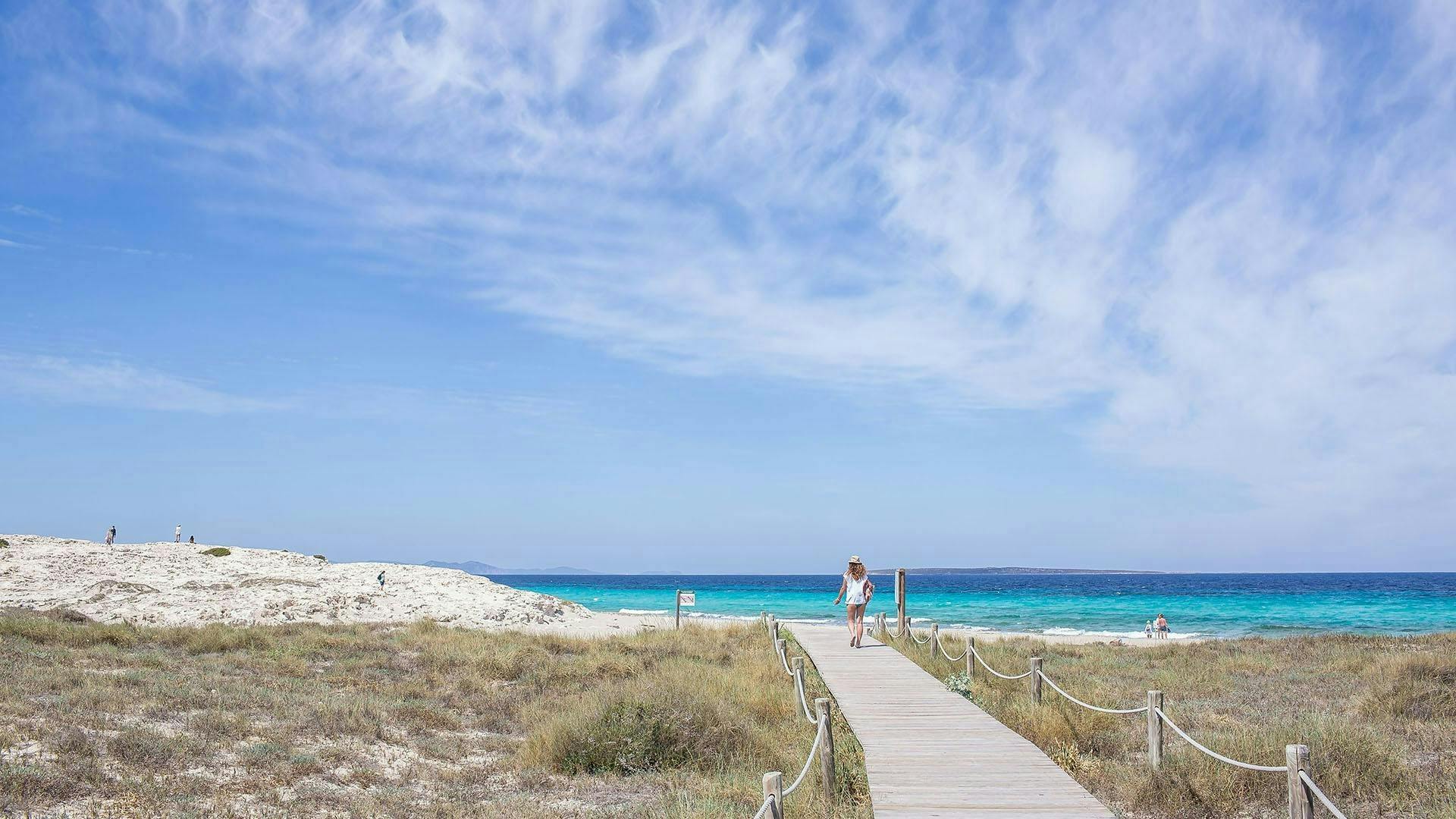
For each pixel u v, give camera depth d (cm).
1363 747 1052
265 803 920
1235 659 2256
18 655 1695
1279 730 1116
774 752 1241
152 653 1977
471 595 4059
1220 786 982
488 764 1205
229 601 3262
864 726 1259
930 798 903
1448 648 2359
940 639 2555
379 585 4150
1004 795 912
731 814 902
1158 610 6981
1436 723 1334
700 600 8788
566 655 2302
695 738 1258
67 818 805
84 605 3023
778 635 2427
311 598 3438
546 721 1386
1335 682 1806
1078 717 1321
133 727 1161
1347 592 10919
